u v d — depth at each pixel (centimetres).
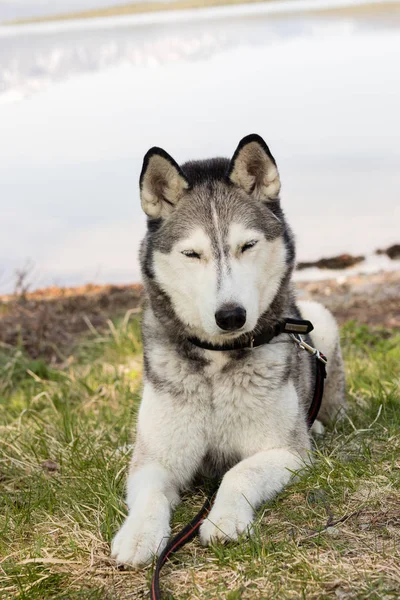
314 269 852
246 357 365
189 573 302
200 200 368
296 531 326
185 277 361
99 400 564
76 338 720
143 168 368
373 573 287
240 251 359
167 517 328
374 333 670
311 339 458
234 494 333
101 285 833
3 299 809
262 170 375
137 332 693
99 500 373
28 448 461
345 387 498
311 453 381
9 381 639
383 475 365
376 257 865
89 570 316
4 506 390
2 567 321
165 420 367
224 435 373
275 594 281
